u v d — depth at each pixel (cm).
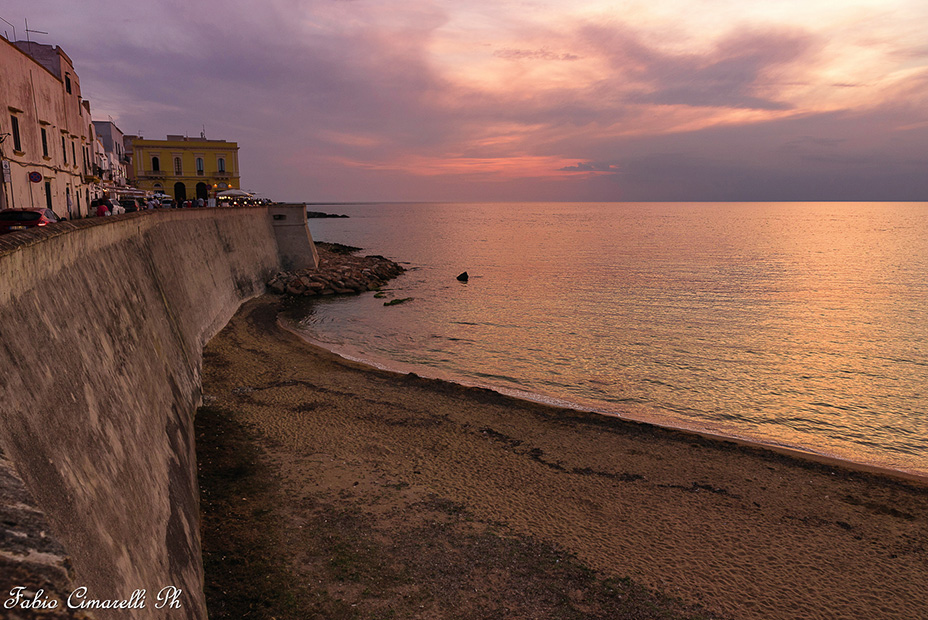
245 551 1289
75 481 666
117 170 5784
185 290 2708
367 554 1316
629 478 1770
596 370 3169
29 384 655
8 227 1944
